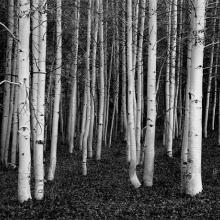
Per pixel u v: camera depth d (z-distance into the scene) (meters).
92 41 22.69
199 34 11.02
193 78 11.09
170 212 9.63
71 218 9.20
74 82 25.09
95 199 11.39
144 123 38.91
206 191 11.74
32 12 11.36
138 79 18.98
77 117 33.53
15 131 19.45
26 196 10.76
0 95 28.58
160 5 20.88
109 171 18.06
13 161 19.41
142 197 11.50
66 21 22.61
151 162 13.37
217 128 36.72
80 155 23.95
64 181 15.48
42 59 11.92
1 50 24.89
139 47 18.88
